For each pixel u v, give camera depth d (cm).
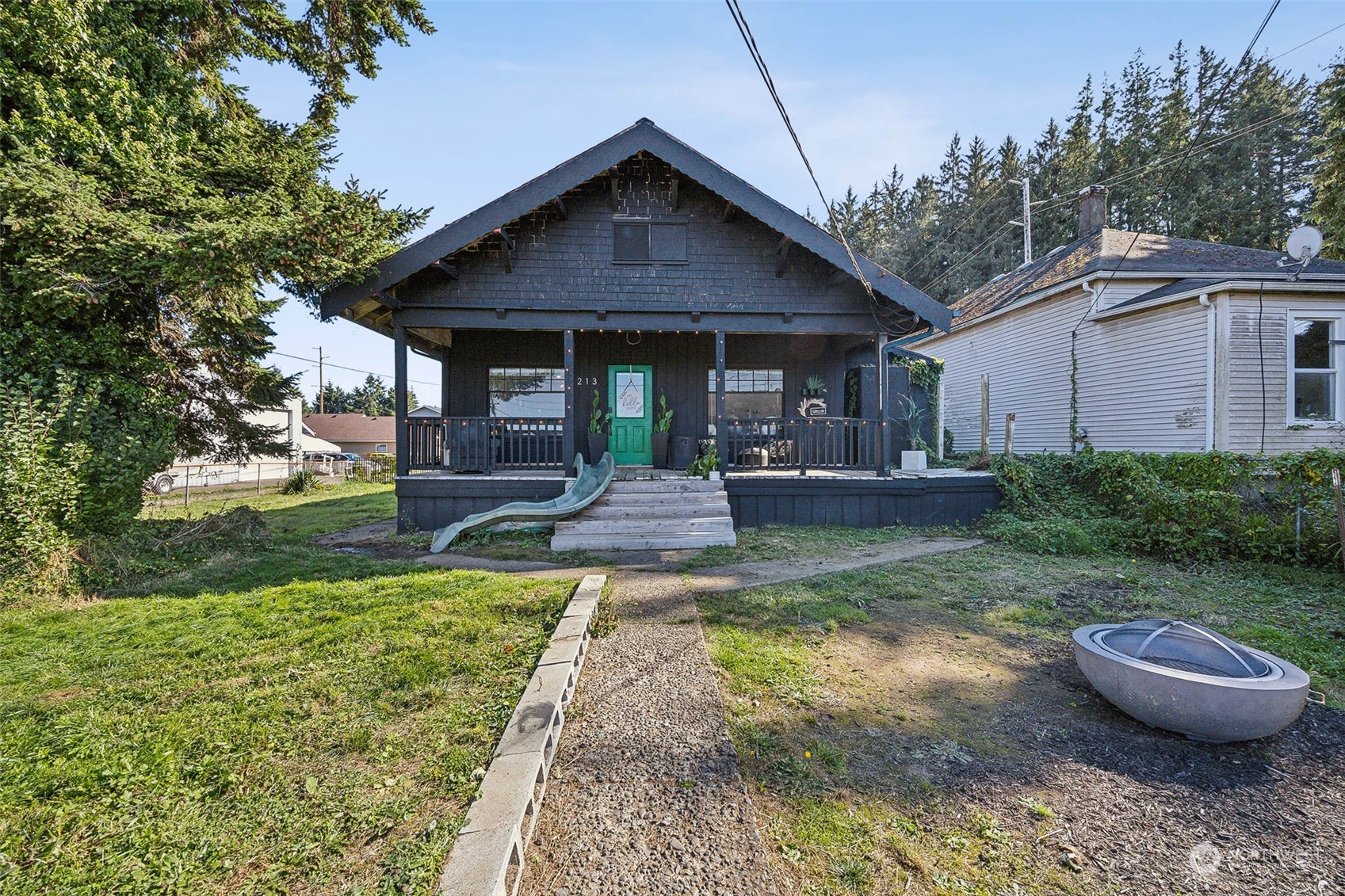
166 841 185
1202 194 2383
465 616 408
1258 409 887
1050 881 183
